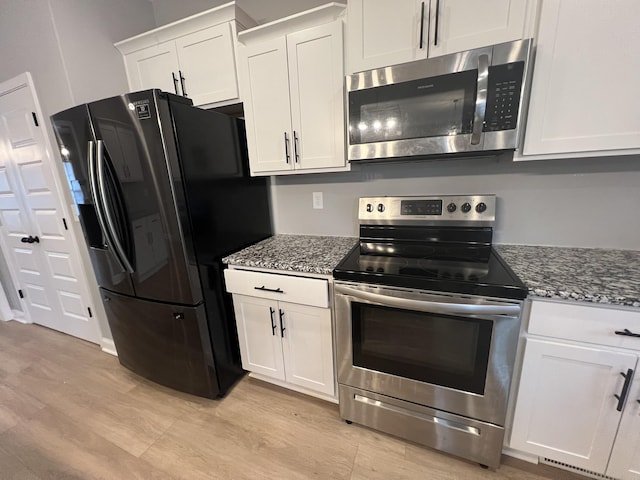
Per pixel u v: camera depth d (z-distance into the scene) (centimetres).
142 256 152
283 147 158
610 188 131
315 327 146
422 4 114
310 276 139
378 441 141
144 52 183
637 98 98
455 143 116
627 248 134
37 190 211
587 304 96
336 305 131
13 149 210
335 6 128
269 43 147
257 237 194
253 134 165
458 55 108
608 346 96
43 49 169
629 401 97
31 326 271
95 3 179
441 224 153
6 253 258
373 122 128
